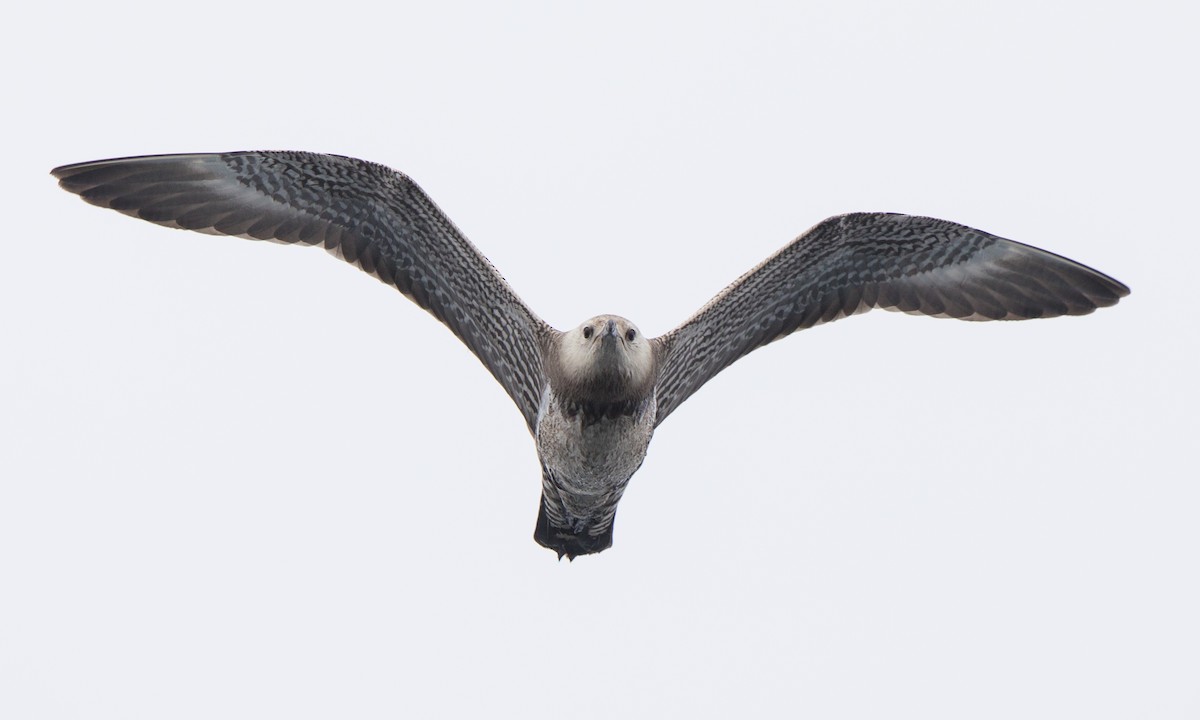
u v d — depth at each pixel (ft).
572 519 57.31
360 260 56.90
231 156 54.80
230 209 55.83
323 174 55.01
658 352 54.13
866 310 59.57
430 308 57.31
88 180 54.03
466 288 56.29
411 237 56.18
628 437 52.24
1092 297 58.75
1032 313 59.47
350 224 56.39
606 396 50.78
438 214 54.95
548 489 56.03
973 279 59.26
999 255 58.49
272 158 54.75
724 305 56.34
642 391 51.70
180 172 54.95
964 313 59.72
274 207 56.13
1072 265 58.13
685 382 57.00
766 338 58.75
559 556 58.75
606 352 49.80
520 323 55.31
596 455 52.42
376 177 54.65
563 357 51.62
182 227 55.31
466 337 57.00
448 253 55.88
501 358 56.29
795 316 58.85
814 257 57.31
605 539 58.70
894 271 58.95
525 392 55.67
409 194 54.75
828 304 59.11
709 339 56.95
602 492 54.65
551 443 53.21
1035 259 58.34
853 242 57.41
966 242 57.77
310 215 56.29
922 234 57.31
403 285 57.26
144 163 54.49
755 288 56.85
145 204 54.80
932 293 59.52
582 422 51.52
